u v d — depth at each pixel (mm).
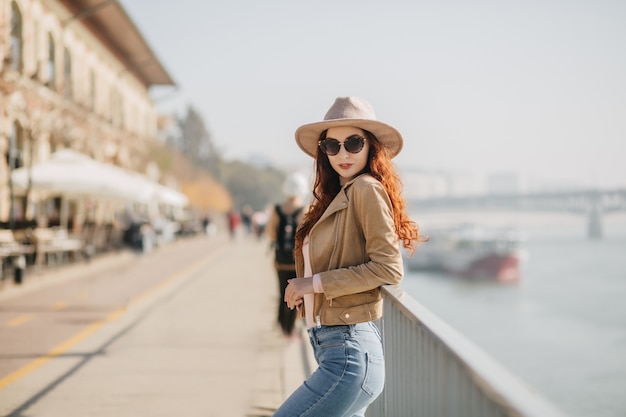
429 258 85188
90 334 8680
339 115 2846
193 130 143375
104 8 25578
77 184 15508
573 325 65688
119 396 5652
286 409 2607
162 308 11219
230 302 12000
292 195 7398
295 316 7816
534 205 148500
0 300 12172
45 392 5773
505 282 79500
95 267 19766
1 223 15328
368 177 2672
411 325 2709
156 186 26734
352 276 2545
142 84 39062
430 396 2373
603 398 43062
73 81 24766
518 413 1327
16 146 19109
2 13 17578
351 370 2568
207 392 5773
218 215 90938
